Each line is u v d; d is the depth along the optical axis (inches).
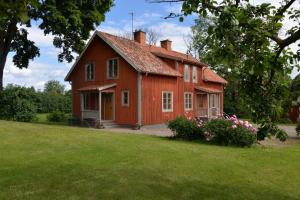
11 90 1181.7
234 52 194.7
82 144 564.4
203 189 322.0
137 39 1353.3
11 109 1167.6
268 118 218.4
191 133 733.3
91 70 1245.1
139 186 319.0
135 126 1090.1
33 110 1209.4
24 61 1284.4
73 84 1310.3
